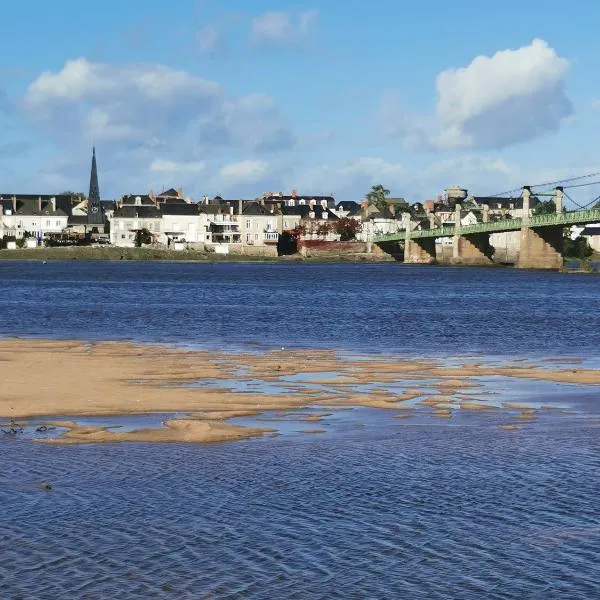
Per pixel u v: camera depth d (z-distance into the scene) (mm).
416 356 56219
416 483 24438
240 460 26562
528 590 17828
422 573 18531
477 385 42750
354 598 17406
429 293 136000
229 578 18141
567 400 38281
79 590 17484
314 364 50031
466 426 32094
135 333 69562
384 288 149875
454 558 19266
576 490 23906
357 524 21188
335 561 19031
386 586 17922
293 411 34719
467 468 25938
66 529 20547
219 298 115875
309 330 73938
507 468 26000
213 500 22766
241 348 59281
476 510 22203
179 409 34531
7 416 32656
